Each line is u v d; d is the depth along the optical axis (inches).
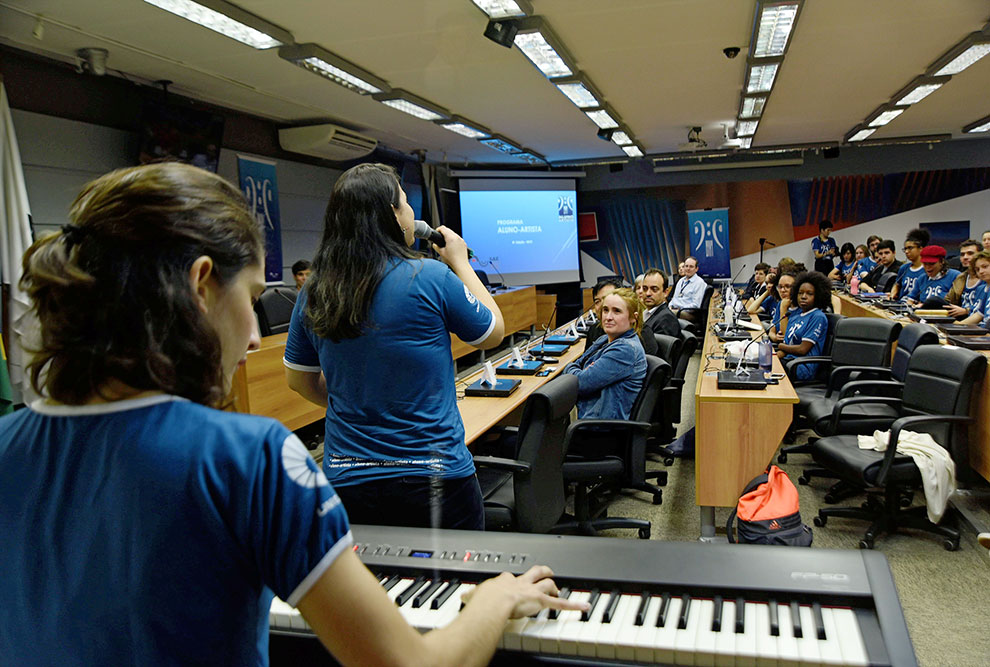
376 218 52.7
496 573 39.1
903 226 441.7
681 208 473.4
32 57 175.8
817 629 33.4
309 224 290.2
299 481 21.1
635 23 169.9
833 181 449.7
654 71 216.2
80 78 190.4
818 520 125.3
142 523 20.0
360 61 191.8
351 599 21.4
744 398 110.9
